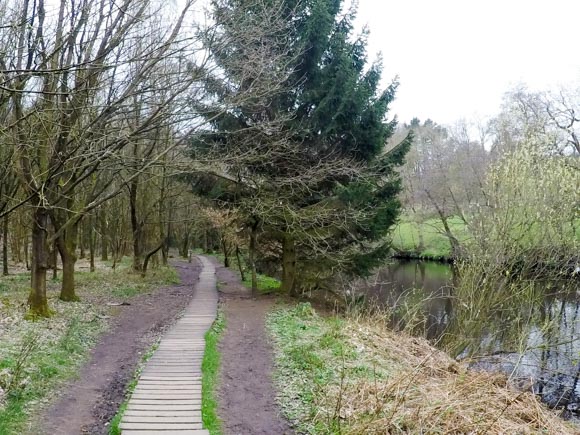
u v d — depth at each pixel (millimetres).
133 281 22672
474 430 6340
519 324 13938
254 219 18734
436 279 30172
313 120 16594
